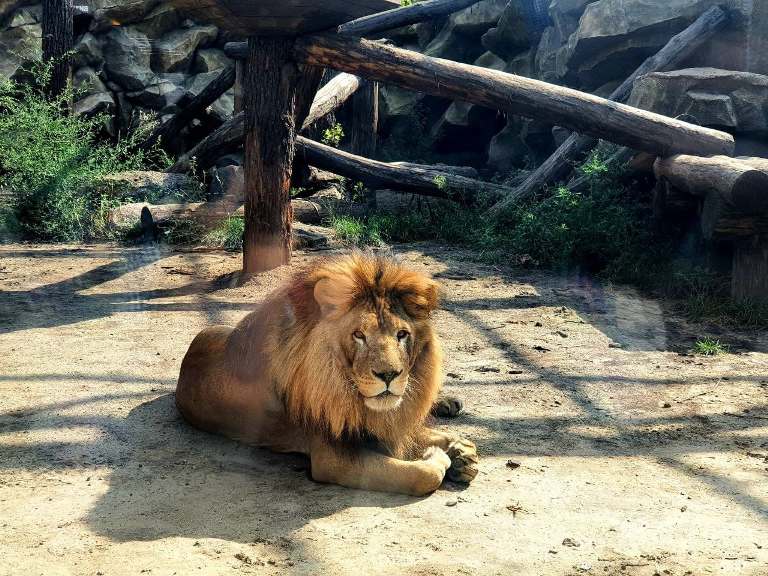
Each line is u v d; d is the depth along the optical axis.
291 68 9.32
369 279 3.89
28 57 17.09
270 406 4.40
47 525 3.70
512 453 4.67
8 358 6.44
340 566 3.33
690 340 7.32
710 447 4.82
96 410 5.23
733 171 7.87
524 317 8.04
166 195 13.65
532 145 15.88
